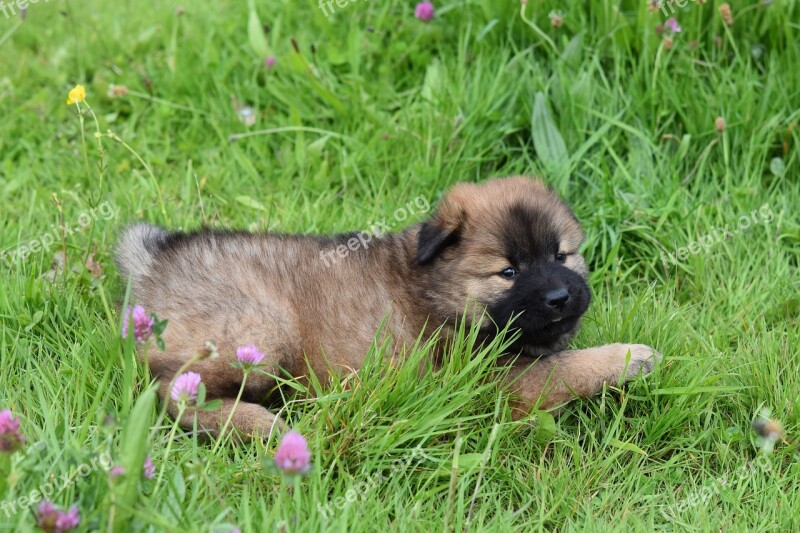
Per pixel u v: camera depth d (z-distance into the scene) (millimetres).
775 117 5684
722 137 5648
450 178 5723
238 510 3289
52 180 6008
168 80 6688
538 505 3617
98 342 4133
